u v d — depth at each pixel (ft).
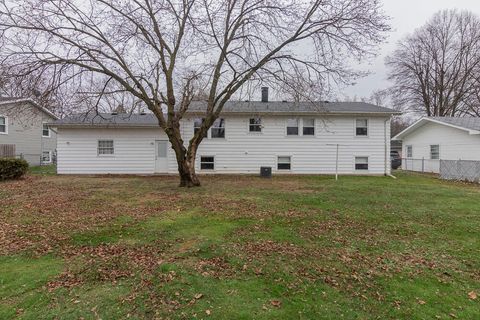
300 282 14.61
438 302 13.15
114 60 42.93
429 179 61.31
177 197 36.40
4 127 82.48
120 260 16.90
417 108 133.28
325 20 42.24
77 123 66.44
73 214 27.43
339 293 13.70
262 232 22.20
